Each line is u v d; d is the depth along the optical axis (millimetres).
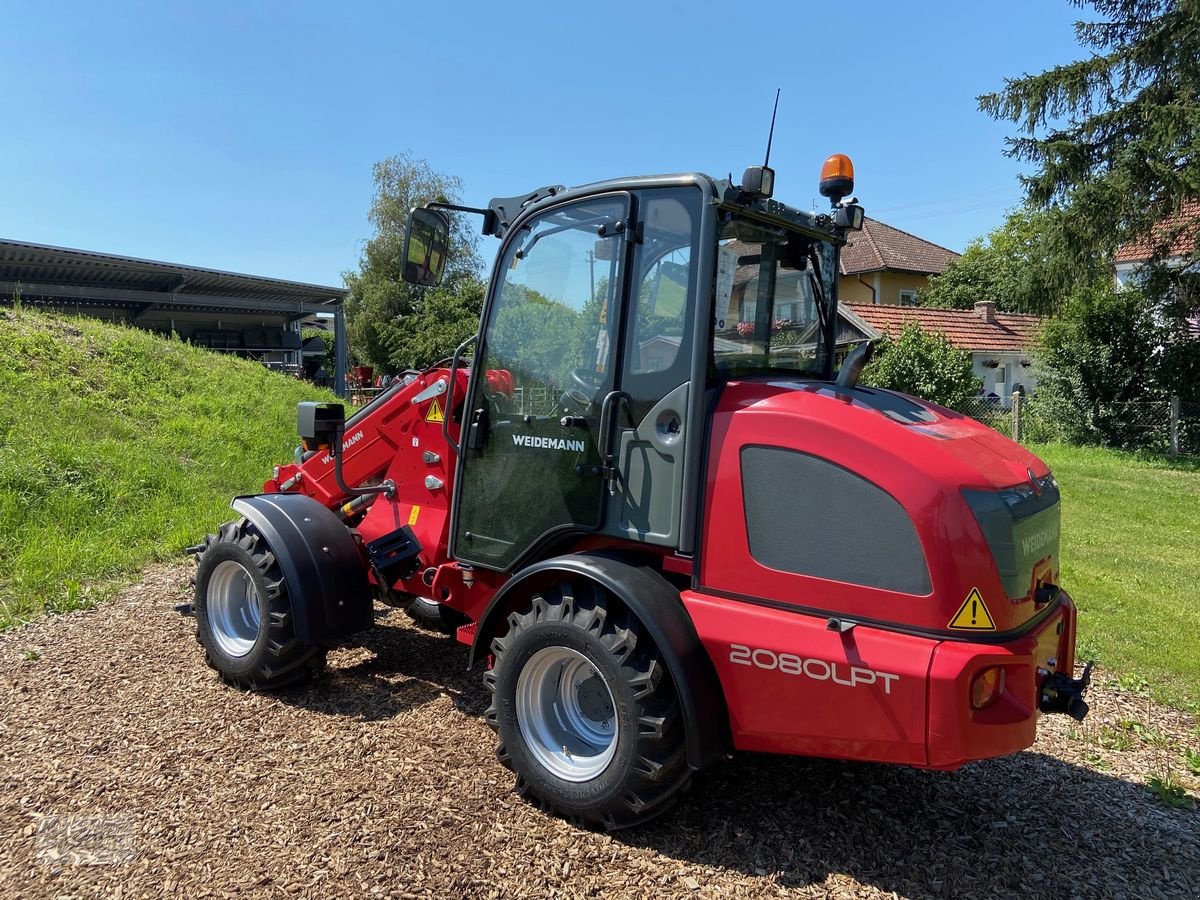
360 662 4500
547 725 3098
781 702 2600
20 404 8977
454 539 3641
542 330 3279
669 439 2855
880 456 2490
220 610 4234
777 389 2811
